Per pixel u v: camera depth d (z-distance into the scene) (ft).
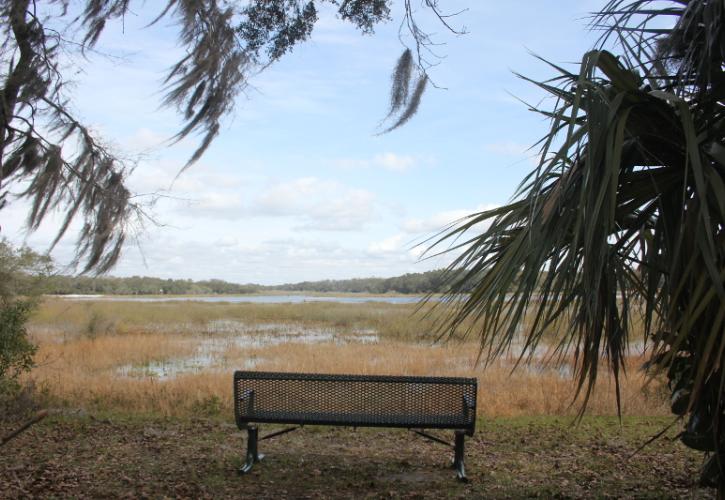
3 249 26.02
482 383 30.17
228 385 28.53
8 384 22.85
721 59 9.18
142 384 29.25
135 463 16.83
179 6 22.59
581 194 7.57
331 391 15.60
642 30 9.85
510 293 9.00
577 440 19.12
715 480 10.73
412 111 20.42
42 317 75.31
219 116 23.36
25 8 22.63
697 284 7.79
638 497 13.57
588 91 7.96
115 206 24.22
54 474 15.75
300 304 143.13
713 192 7.98
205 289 382.42
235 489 14.62
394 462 16.94
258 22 23.48
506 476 15.48
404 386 15.44
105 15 23.16
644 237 10.91
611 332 10.28
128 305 132.57
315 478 15.49
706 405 10.41
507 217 8.82
